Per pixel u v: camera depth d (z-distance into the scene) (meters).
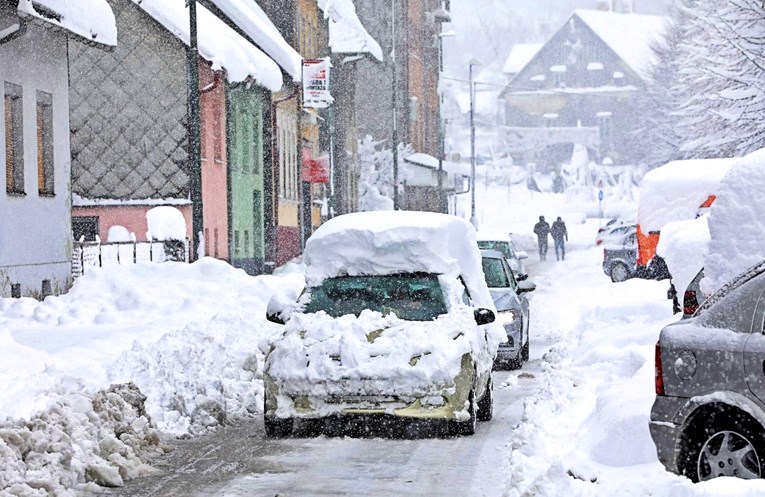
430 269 32.88
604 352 42.06
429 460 27.70
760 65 114.06
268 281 64.94
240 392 35.38
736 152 119.56
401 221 33.56
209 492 24.36
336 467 26.95
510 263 63.84
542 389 38.00
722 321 21.52
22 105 61.97
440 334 30.50
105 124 90.12
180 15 90.06
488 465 27.08
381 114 194.38
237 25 109.06
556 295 89.88
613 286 83.06
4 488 22.83
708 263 35.94
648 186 84.19
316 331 30.69
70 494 23.70
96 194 90.19
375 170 184.62
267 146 117.31
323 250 33.31
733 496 18.77
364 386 29.94
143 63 90.19
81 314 54.25
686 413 21.42
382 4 194.88
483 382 32.47
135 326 50.66
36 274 62.94
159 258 78.38
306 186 142.38
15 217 60.41
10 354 34.53
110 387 30.84
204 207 94.00
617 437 24.88
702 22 124.94
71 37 62.19
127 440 28.02
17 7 54.72
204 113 94.31
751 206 35.50
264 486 24.92
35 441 24.75
